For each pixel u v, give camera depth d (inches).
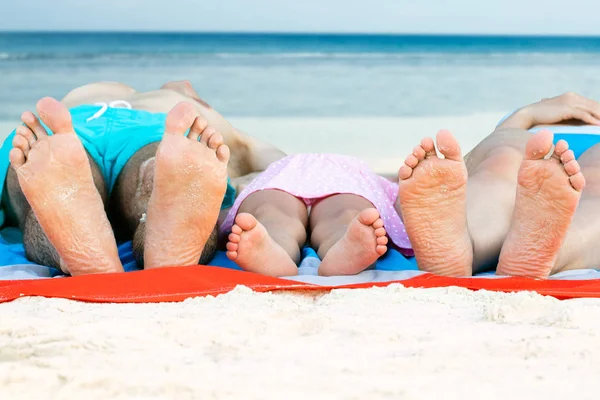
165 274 64.0
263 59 470.6
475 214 72.4
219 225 80.9
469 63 455.2
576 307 57.4
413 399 47.2
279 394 47.5
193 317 56.3
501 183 75.2
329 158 82.3
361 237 65.9
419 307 59.1
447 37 642.2
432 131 172.1
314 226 78.3
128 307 59.1
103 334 53.8
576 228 72.5
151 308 58.8
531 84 301.4
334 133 169.2
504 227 71.5
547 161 63.9
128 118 81.8
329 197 78.5
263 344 53.0
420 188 65.2
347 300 60.5
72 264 65.2
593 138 86.6
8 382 48.5
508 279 64.7
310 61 457.4
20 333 53.7
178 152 63.6
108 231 65.9
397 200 83.2
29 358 51.3
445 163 64.5
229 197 87.0
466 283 64.2
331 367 50.1
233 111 212.5
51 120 62.6
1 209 83.5
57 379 48.8
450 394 47.6
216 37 636.1
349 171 81.7
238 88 277.4
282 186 78.7
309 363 50.6
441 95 254.4
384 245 66.1
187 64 423.2
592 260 73.2
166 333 54.0
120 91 97.2
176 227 65.4
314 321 55.9
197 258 67.1
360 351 52.1
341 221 76.0
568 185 63.5
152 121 82.2
